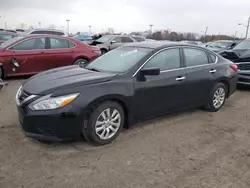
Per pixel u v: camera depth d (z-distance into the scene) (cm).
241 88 819
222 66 545
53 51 835
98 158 341
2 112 498
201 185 293
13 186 279
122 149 368
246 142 409
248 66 739
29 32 1398
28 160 329
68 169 314
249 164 342
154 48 448
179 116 516
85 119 359
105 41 1520
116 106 382
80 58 884
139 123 466
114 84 377
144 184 291
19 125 434
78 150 360
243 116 535
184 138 414
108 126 379
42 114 333
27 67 803
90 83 362
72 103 340
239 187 293
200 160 347
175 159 347
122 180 297
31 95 347
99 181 293
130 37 1597
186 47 490
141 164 331
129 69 406
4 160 326
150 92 418
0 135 394
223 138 421
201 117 516
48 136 343
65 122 339
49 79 385
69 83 357
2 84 648
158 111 443
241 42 994
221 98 558
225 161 348
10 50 777
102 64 459
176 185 291
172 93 452
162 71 440
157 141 398
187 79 471
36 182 287
